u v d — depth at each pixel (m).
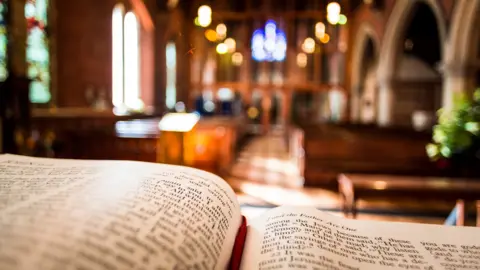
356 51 16.22
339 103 18.47
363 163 6.91
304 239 1.03
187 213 0.93
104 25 10.27
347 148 7.01
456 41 8.52
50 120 6.54
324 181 6.98
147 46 13.64
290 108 17.53
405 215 5.19
